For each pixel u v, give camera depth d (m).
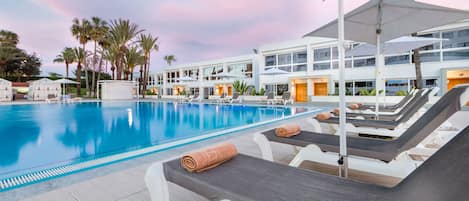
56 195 2.09
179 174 1.72
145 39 27.75
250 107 14.08
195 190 1.62
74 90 32.50
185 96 23.81
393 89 14.48
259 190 1.48
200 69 28.62
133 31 25.64
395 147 2.39
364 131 3.73
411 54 13.83
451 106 1.95
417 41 5.79
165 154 3.44
